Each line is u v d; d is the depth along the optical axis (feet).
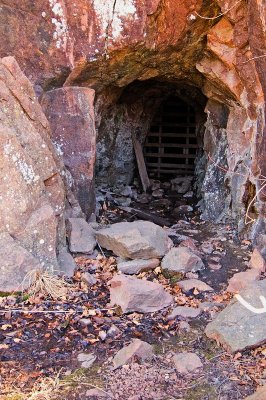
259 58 17.49
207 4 19.31
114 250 17.92
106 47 19.83
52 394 11.45
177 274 17.03
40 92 20.11
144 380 11.85
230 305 13.93
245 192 19.69
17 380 11.89
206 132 24.30
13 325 14.05
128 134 29.07
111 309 14.75
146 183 29.60
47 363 12.56
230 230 21.03
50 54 19.89
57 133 20.29
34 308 14.73
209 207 23.31
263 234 18.40
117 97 25.84
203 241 20.36
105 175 28.55
